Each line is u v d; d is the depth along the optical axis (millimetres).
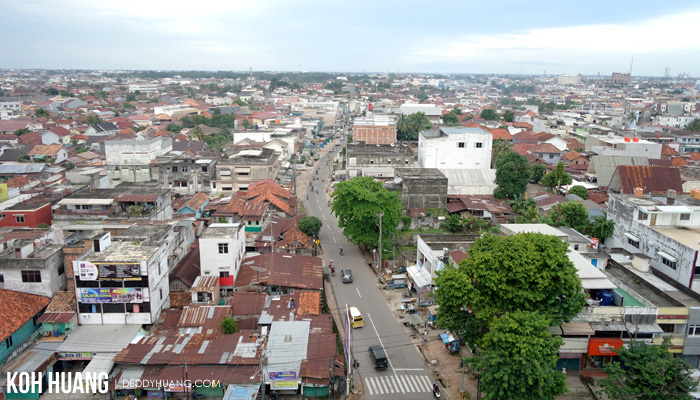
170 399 41969
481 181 102125
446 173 104312
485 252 43812
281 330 47719
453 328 45281
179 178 102938
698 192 66875
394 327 55094
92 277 47219
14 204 75875
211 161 105062
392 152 120875
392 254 72938
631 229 62844
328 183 125625
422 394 43531
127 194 75875
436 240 66250
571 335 43562
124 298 47938
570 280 40781
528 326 37188
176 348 44844
